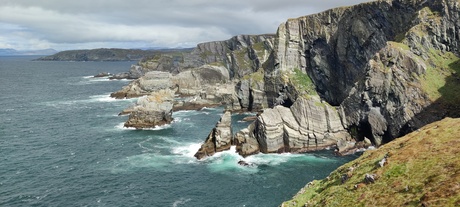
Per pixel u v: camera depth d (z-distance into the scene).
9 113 144.75
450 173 34.41
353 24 130.38
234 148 96.19
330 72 145.00
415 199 33.28
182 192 70.81
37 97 189.25
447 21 104.69
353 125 102.25
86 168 83.44
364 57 127.50
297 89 144.62
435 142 43.12
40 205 64.69
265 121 93.62
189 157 91.81
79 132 115.69
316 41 148.88
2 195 68.38
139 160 89.25
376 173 41.34
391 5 119.06
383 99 97.69
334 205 39.81
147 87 191.62
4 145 100.25
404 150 44.41
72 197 68.12
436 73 98.06
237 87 158.38
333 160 88.25
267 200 67.06
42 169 82.44
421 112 90.56
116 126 123.94
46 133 114.06
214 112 154.00
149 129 120.25
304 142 95.94
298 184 74.00
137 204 65.69
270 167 83.81
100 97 189.75
